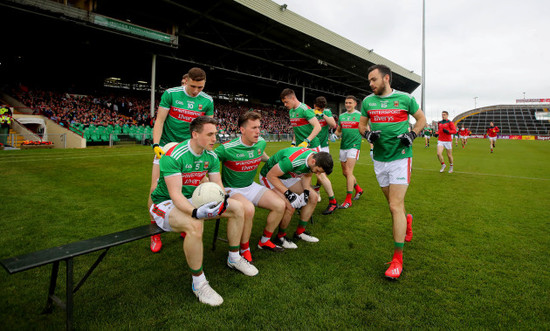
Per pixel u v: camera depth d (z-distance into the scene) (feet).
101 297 7.20
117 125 63.82
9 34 58.80
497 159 42.06
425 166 33.96
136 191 18.17
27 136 49.70
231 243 8.47
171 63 87.86
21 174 22.59
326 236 11.58
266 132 100.48
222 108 119.96
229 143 9.98
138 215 13.41
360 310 6.79
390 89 9.53
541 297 7.38
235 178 10.29
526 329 6.19
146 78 109.29
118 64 87.97
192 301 7.11
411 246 10.55
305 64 106.01
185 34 70.44
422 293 7.54
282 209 9.89
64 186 18.98
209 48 82.79
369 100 9.88
